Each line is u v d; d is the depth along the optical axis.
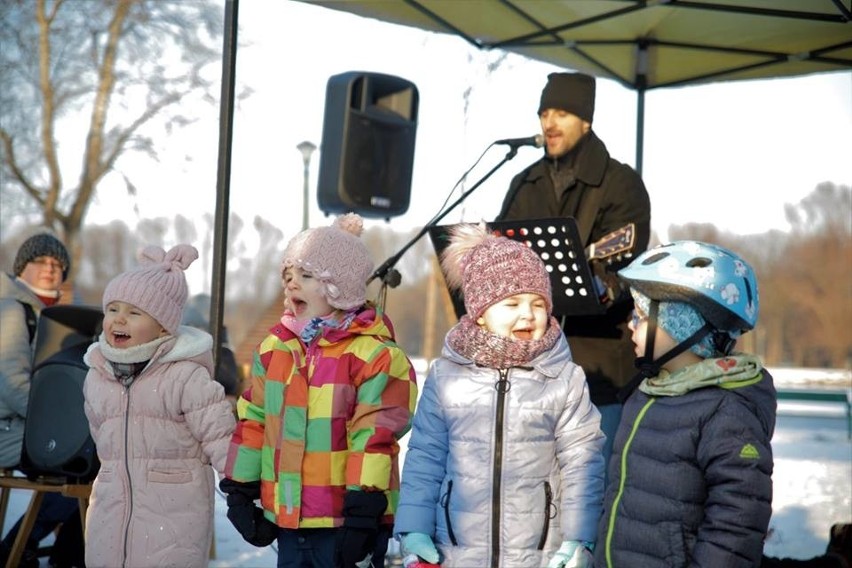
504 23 5.45
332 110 5.64
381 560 3.21
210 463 3.38
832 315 54.28
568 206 4.27
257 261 34.41
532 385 2.84
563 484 2.81
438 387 2.93
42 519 4.67
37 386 4.20
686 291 2.57
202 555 3.33
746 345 40.28
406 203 5.91
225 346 6.24
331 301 3.18
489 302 2.88
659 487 2.52
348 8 5.20
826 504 6.53
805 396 13.54
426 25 5.46
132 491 3.28
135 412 3.30
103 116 21.34
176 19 21.64
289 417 3.11
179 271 3.42
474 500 2.80
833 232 54.28
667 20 5.46
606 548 2.60
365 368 3.11
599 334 4.11
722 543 2.39
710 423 2.48
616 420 4.10
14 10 20.47
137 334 3.31
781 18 5.13
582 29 5.57
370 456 3.00
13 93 20.64
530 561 2.76
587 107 4.25
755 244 54.88
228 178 4.28
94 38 21.17
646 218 4.24
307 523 3.07
